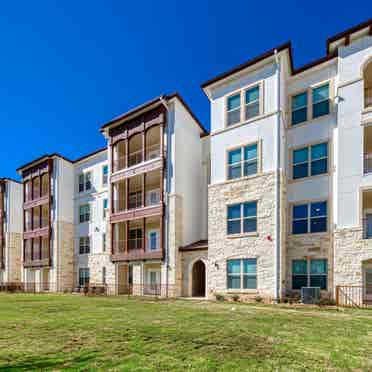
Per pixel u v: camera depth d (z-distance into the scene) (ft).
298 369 17.34
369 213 54.65
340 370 17.31
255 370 17.08
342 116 50.88
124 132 81.51
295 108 58.44
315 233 52.54
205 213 75.20
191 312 39.99
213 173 64.03
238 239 57.88
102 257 90.58
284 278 53.21
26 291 101.09
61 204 99.76
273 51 56.34
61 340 24.13
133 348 21.52
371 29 49.21
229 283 57.93
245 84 61.36
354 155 49.06
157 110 74.95
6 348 21.85
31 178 109.50
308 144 55.67
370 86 56.49
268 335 25.55
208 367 17.53
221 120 64.18
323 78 55.67
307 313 38.65
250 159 59.00
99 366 17.72
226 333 26.32
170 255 68.49
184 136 74.08
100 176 95.50
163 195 71.61
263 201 55.67
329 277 50.08
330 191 52.19
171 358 19.17
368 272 48.73
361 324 30.73
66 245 99.09
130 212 77.41
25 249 110.63
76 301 57.93
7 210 123.44
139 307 46.55
